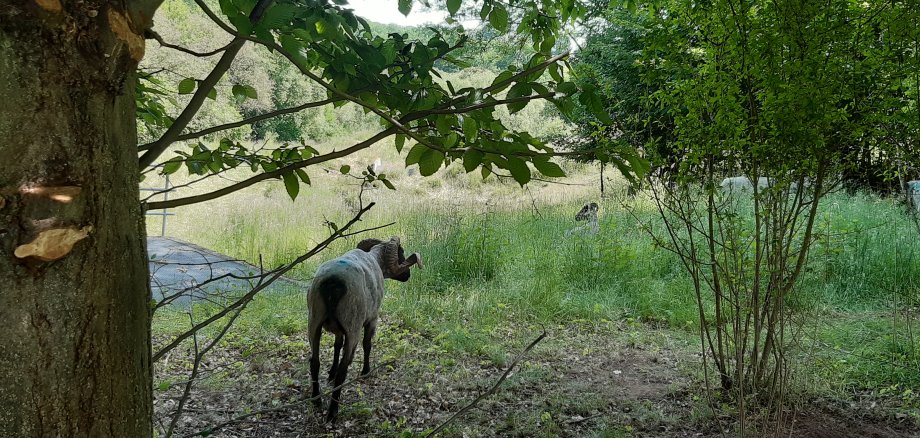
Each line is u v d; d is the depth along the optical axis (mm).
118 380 1049
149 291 1147
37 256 912
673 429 4668
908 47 4039
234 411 4949
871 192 10812
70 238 939
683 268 8656
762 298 4879
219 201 17344
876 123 4102
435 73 1962
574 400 5234
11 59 911
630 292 8414
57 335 954
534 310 7984
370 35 2062
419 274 9086
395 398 5262
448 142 1623
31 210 925
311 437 4566
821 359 5594
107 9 980
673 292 8148
